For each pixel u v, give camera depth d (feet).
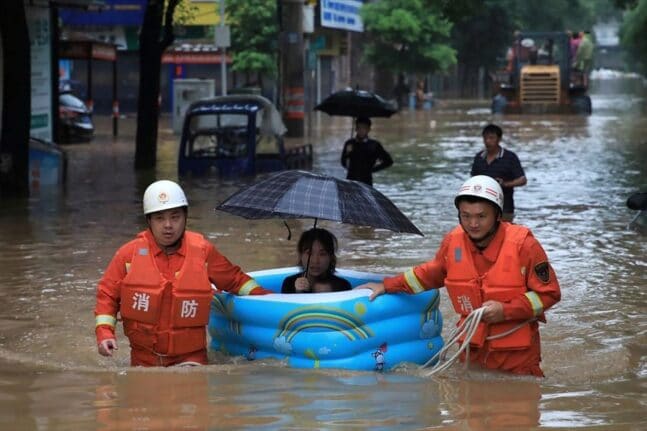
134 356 54.39
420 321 54.80
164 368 53.11
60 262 90.68
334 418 44.01
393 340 53.72
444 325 67.51
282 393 48.08
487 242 50.62
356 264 89.10
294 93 258.16
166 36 176.86
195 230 108.06
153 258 52.90
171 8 175.22
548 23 648.38
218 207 56.75
